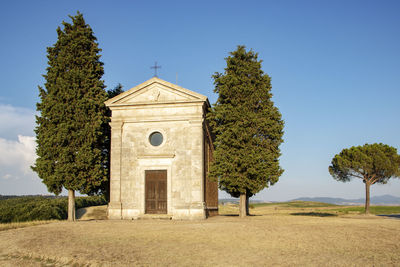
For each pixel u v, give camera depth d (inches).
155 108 1284.4
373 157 1929.1
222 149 1262.3
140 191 1250.6
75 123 1252.5
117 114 1306.6
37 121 1266.0
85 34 1362.0
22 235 848.9
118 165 1269.7
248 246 684.7
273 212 2394.2
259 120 1255.5
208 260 591.2
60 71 1312.7
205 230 867.4
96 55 1353.3
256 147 1244.5
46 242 761.0
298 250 641.0
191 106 1261.1
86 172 1243.8
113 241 752.3
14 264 631.2
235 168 1244.5
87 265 596.4
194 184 1210.0
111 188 1264.8
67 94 1272.1
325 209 2817.4
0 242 796.0
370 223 998.4
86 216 1626.5
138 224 1029.8
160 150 1258.0
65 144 1248.2
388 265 530.9
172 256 620.1
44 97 1305.4
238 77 1300.4
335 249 641.0
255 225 941.2
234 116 1253.7
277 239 742.5
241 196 1291.8
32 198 1723.7
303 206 3863.2
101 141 1311.5
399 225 941.8
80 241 761.6
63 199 1782.7
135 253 645.9
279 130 1290.6
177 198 1218.6
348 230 839.7
